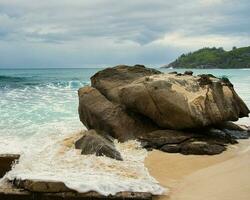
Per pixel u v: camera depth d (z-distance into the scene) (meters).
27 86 30.19
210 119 10.67
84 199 6.58
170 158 9.19
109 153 8.83
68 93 24.80
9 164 8.70
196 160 9.08
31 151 9.43
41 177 6.88
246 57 151.62
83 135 10.23
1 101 20.12
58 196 6.59
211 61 156.25
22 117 15.79
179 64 164.38
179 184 7.53
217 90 11.26
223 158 9.26
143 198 6.60
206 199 6.70
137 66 13.38
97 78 13.02
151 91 10.70
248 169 8.26
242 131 12.32
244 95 23.67
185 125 10.49
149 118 11.21
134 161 8.76
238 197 6.67
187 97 10.64
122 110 11.36
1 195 6.66
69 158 8.59
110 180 7.10
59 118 15.74
